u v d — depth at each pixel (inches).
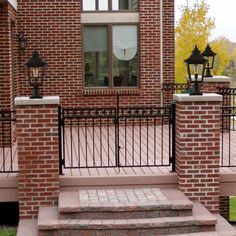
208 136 318.7
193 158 319.3
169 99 546.3
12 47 478.3
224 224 301.0
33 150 312.8
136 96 540.7
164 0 562.9
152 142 432.5
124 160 365.4
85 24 530.6
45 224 279.1
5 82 431.8
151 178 323.6
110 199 301.0
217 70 1093.8
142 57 538.9
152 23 536.4
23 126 310.8
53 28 524.4
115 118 327.3
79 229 281.4
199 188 321.1
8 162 369.1
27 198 315.0
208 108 316.8
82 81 534.3
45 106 311.0
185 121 316.8
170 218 289.6
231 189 329.4
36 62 308.0
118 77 542.3
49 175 314.8
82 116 322.7
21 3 518.3
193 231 286.7
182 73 1058.1
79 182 320.2
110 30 534.6
